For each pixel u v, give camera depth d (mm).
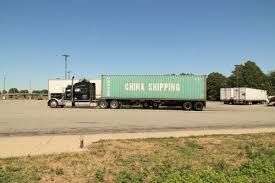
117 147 12547
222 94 75250
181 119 27094
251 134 16953
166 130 19219
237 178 8281
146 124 22469
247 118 28984
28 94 105812
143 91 45844
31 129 19031
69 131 18250
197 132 18078
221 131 18672
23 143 13641
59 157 10578
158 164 9977
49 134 16922
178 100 44844
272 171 8906
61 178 8594
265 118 29094
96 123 22719
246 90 71250
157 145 13125
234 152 12086
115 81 46312
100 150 11805
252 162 9828
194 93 44625
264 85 124875
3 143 13641
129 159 10516
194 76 44688
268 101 68812
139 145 13062
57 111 36969
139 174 8891
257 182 8297
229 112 39250
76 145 13094
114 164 9914
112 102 46031
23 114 31375
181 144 13461
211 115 32844
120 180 8422
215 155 11578
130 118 27375
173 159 10711
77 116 29094
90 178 8688
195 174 8422
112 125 21562
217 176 8328
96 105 46438
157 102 45688
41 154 11133
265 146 13266
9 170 9000
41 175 8719
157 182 8266
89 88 46344
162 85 45406
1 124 21719
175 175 8391
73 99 46469
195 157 11141
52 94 53062
